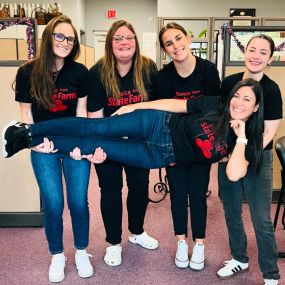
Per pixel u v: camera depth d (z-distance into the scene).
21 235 2.54
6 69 2.46
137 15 9.10
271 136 1.74
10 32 4.48
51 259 2.19
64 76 1.81
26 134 1.72
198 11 7.91
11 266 2.11
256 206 1.78
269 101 1.71
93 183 3.77
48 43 1.71
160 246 2.37
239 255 2.01
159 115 1.83
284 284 1.92
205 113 1.76
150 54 8.47
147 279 1.99
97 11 9.09
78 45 1.81
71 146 1.77
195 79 1.91
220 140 1.69
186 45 1.83
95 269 2.09
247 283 1.96
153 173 4.24
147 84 1.99
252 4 7.76
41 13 6.08
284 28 2.88
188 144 1.78
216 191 3.54
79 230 1.95
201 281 1.98
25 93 1.81
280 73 2.96
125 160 1.85
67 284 1.94
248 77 1.75
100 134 1.81
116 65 1.92
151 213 2.94
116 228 2.10
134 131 1.83
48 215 1.90
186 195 2.02
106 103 1.98
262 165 1.73
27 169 2.63
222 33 2.94
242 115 1.64
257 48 1.66
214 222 2.76
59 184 1.87
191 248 2.32
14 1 7.81
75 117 1.83
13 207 2.68
